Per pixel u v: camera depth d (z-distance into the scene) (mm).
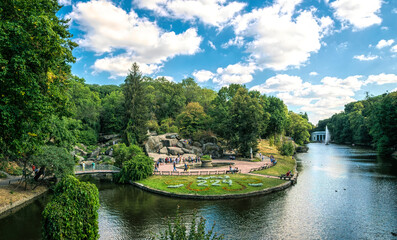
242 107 67188
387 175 45469
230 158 65625
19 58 14867
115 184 40781
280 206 28109
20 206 28266
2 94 15375
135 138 66062
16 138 16938
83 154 64750
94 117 78375
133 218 24750
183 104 95438
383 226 22562
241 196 31625
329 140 184000
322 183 39906
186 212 26203
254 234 20891
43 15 17547
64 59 23719
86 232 14180
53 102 19969
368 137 117875
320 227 22375
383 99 79062
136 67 69125
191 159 59125
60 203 13805
